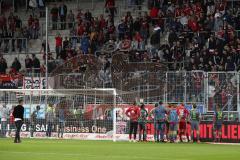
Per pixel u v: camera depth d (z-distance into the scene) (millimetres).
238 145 86562
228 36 112688
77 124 103500
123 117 100188
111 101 102125
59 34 130500
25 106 106750
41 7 144250
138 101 100000
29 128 106188
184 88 95750
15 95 107250
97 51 123625
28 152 65250
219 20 118688
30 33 137625
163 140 95250
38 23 138000
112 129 101125
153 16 127812
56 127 104625
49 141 92000
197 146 82312
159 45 120750
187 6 124875
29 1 143875
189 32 119250
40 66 124875
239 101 92750
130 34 125125
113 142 92062
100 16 132250
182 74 96125
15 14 146875
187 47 117125
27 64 125312
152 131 98500
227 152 68812
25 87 110750
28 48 137625
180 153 66312
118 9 138500
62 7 136875
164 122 95000
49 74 112125
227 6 124000
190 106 95062
